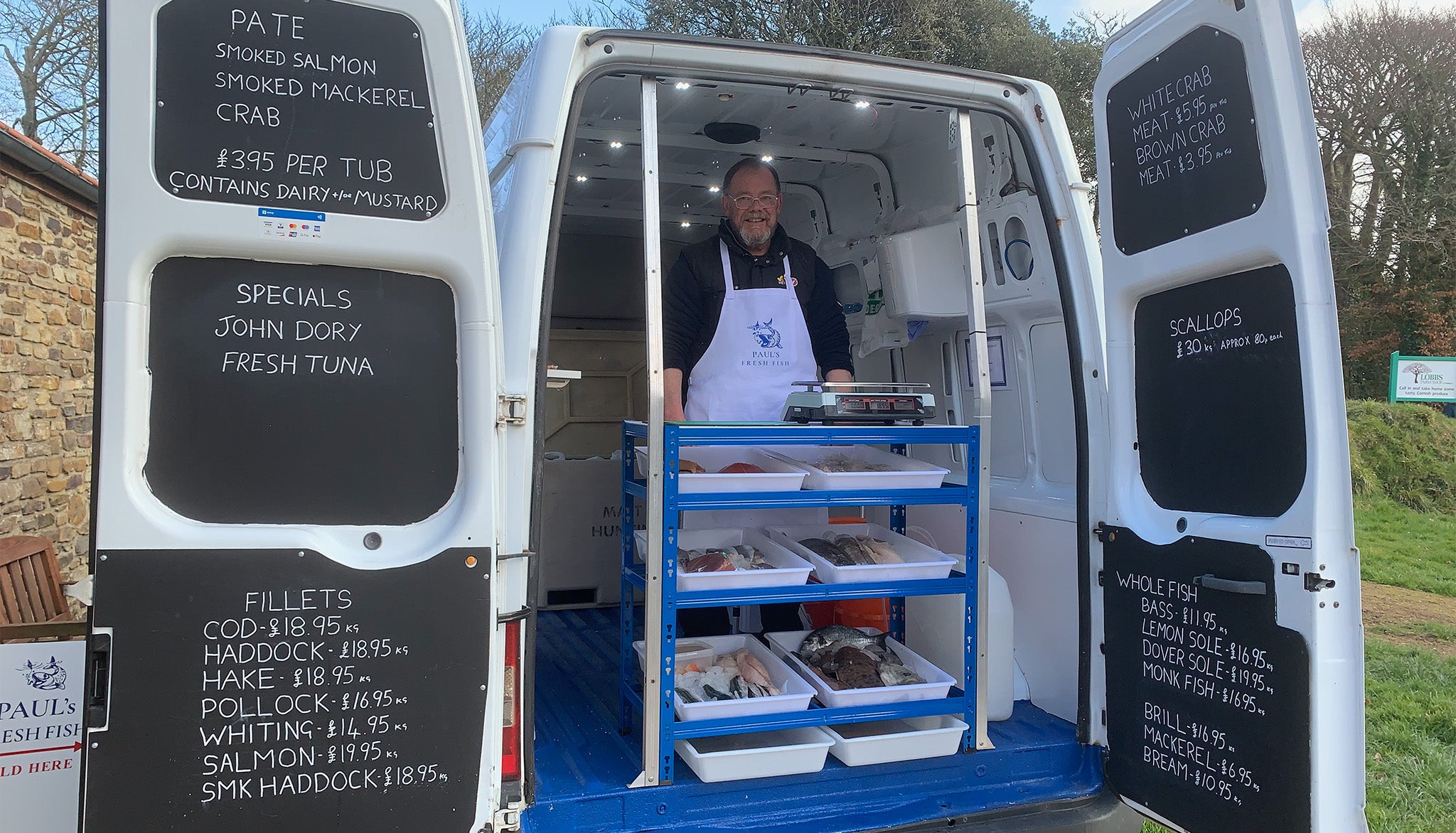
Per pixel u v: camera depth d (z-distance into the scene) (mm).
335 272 1750
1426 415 12297
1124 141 2398
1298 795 1967
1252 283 2082
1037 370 2900
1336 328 1950
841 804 2297
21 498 5488
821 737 2316
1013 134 2793
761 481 2316
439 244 1766
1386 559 8930
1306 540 1955
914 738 2338
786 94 2582
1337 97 16125
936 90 2504
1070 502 2717
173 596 1665
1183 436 2295
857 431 2414
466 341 1802
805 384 2668
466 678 1812
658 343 2215
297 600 1726
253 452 1715
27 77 12000
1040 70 14516
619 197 3957
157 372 1664
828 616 3207
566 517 4027
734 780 2211
